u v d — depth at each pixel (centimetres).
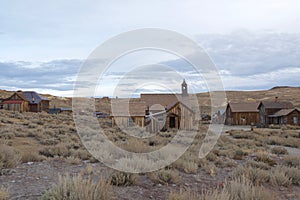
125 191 621
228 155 1284
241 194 543
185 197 523
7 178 684
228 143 1828
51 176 730
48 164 903
